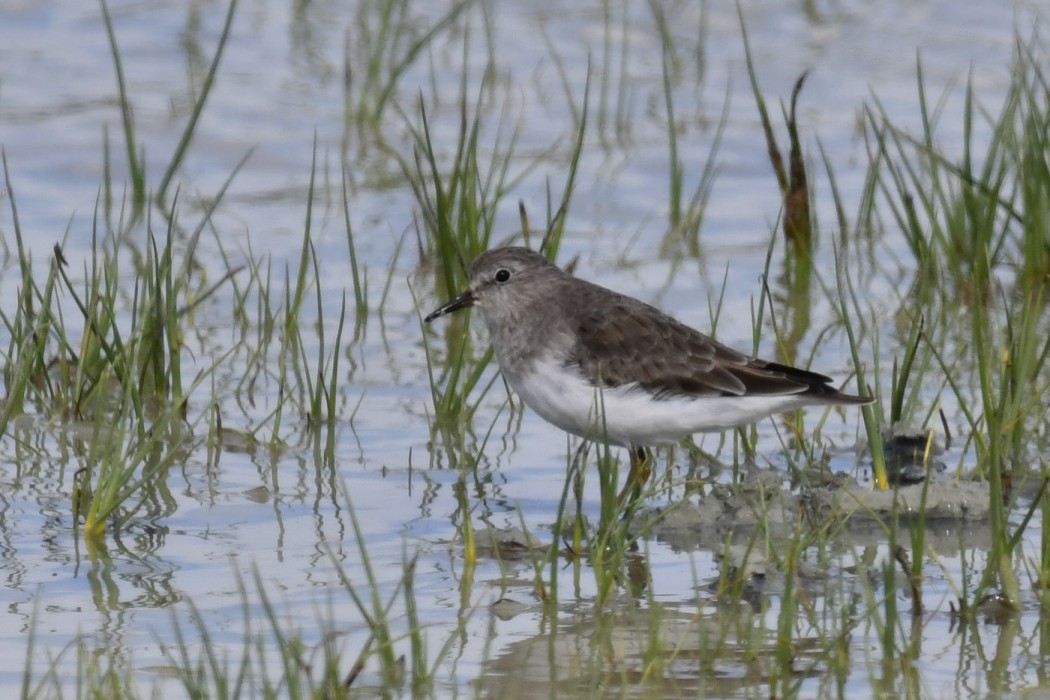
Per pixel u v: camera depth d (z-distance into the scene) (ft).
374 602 34.55
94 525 42.09
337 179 73.56
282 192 72.33
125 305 59.52
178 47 85.92
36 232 66.18
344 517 44.14
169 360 54.90
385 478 47.26
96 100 79.15
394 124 78.74
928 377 54.85
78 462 47.50
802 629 36.99
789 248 66.03
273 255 65.57
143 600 38.11
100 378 48.98
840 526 39.83
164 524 43.14
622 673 33.99
